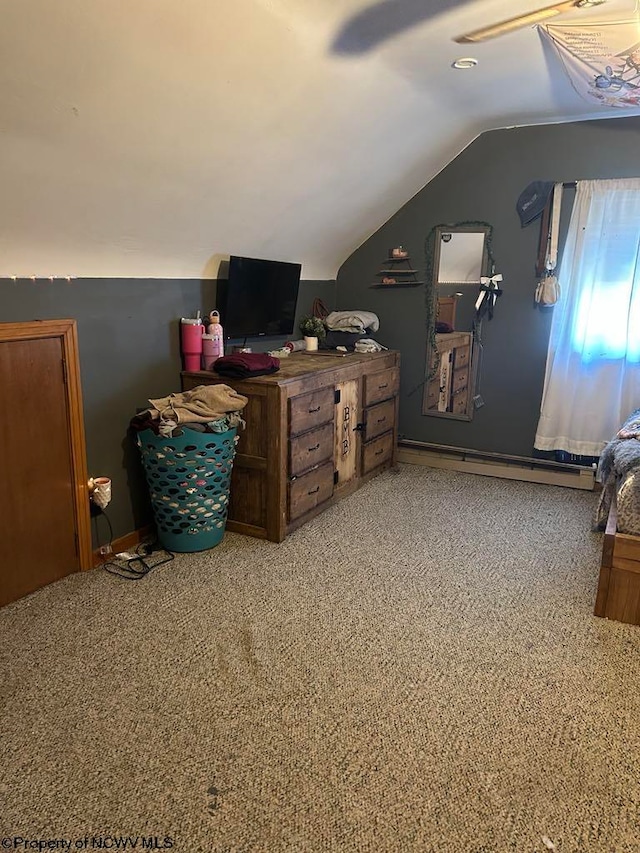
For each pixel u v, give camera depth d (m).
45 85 1.77
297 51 2.22
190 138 2.35
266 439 3.04
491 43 2.45
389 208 4.25
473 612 2.51
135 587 2.67
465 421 4.43
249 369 3.02
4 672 2.08
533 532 3.32
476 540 3.21
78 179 2.20
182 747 1.77
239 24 1.95
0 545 2.45
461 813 1.56
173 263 3.07
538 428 4.11
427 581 2.76
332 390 3.45
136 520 3.12
